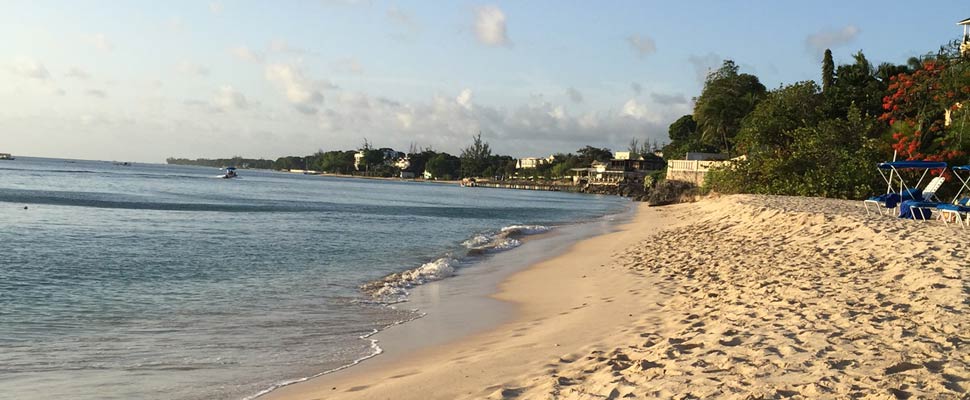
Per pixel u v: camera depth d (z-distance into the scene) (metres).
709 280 13.44
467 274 17.92
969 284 10.23
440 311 12.62
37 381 8.08
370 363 8.87
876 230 17.34
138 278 16.59
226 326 11.24
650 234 27.52
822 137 46.12
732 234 22.78
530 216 51.12
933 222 20.36
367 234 31.42
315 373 8.42
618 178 138.50
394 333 10.70
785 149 49.28
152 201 56.41
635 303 11.67
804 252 16.28
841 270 12.91
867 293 10.36
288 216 44.06
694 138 106.06
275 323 11.50
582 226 37.53
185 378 8.21
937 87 39.56
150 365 8.81
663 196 73.94
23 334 10.55
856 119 46.59
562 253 22.66
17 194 57.50
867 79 65.81
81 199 54.66
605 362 7.43
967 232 17.09
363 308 12.94
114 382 8.03
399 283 16.11
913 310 8.97
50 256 20.27
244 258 21.02
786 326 8.42
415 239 29.27
